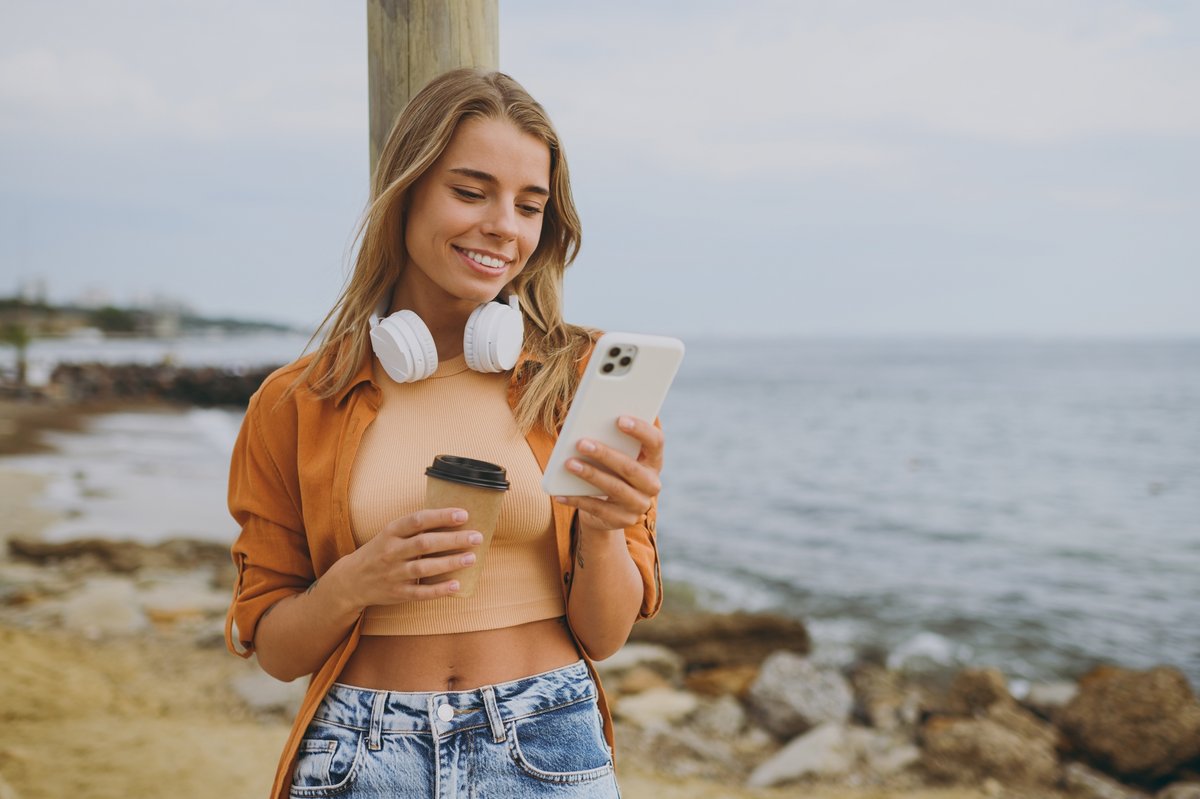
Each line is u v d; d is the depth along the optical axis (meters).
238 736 5.04
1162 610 11.21
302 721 1.68
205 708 5.61
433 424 1.73
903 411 44.22
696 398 53.34
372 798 1.60
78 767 4.40
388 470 1.69
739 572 12.90
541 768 1.62
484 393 1.77
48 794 4.09
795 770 5.42
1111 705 5.92
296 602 1.65
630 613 1.75
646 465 1.56
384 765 1.60
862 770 5.52
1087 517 18.27
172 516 13.21
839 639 9.59
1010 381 65.75
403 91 2.35
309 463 1.72
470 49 2.36
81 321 137.25
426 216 1.68
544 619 1.74
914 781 5.44
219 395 45.56
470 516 1.51
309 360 1.78
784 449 30.52
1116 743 5.76
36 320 129.38
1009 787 5.38
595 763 1.68
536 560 1.73
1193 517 18.22
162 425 31.62
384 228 1.71
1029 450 29.80
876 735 6.04
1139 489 22.00
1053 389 56.66
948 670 8.76
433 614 1.66
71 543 9.56
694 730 6.26
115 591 7.94
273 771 4.57
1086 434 34.16
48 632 6.91
